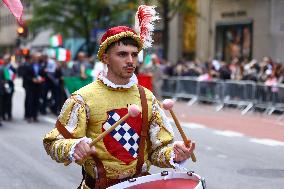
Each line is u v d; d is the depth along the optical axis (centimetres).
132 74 365
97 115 355
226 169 959
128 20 3534
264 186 836
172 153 351
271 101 1877
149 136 370
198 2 3412
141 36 373
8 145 1194
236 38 3139
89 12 3588
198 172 932
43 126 1525
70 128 352
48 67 1786
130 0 3497
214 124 1622
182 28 3622
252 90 1955
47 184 840
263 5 2934
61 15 3672
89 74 1689
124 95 361
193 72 2434
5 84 1641
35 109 1623
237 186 835
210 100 2211
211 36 3331
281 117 1798
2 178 877
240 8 3094
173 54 3606
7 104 1666
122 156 355
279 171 948
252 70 2130
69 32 3922
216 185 841
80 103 354
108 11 3566
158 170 908
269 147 1212
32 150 1132
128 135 356
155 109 370
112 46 354
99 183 351
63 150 335
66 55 1764
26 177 887
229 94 2072
